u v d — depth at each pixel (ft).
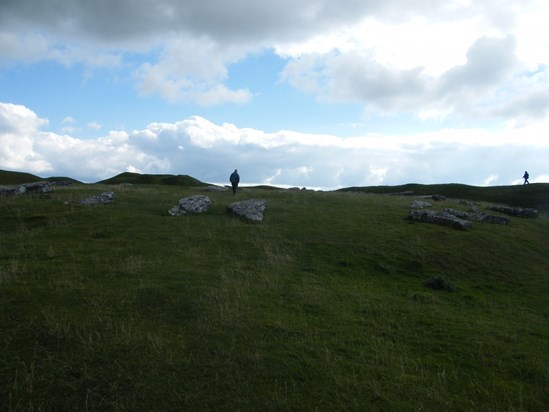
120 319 45.29
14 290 51.65
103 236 84.38
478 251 95.61
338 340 45.06
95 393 33.68
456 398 36.47
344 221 109.81
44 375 35.24
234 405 33.17
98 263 65.57
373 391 36.14
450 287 71.56
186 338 42.19
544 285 81.87
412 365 41.57
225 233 91.04
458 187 293.23
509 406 35.68
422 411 34.22
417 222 114.42
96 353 38.47
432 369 41.19
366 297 61.16
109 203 117.39
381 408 34.19
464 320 55.72
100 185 185.88
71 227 90.48
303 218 110.42
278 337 44.01
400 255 86.12
